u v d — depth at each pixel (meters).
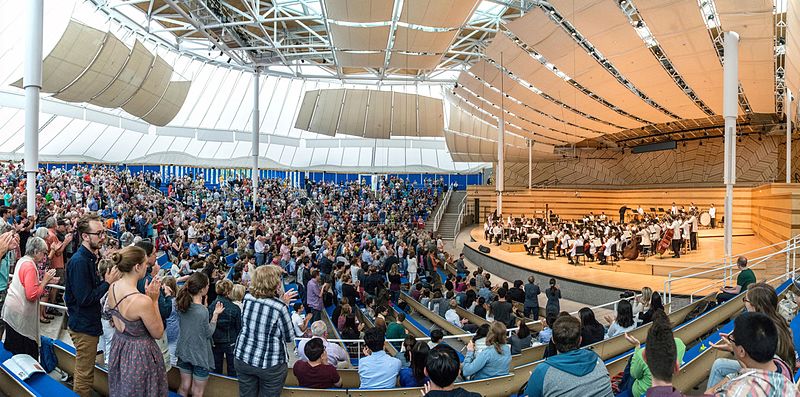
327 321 12.02
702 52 17.27
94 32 21.12
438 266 22.09
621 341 7.00
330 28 21.41
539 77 23.66
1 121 28.95
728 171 15.02
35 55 10.85
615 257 19.39
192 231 18.27
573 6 15.71
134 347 3.52
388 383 5.57
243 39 28.17
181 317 4.64
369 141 49.66
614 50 18.38
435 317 12.04
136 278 3.65
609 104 26.89
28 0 10.78
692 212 26.69
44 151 34.62
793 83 18.17
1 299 5.26
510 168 47.72
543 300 16.75
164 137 41.06
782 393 2.29
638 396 3.90
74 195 22.09
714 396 2.45
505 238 28.03
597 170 44.03
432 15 18.55
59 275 8.04
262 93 43.12
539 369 3.16
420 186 48.16
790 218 17.84
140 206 22.72
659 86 21.67
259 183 39.44
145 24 27.91
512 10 22.92
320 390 4.79
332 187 42.75
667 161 39.47
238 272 11.62
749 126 31.80
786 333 3.09
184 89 30.62
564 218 39.75
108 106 26.25
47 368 4.92
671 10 14.80
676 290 14.29
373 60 26.31
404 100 39.66
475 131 40.28
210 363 4.74
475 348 6.06
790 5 12.62
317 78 36.19
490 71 25.94
